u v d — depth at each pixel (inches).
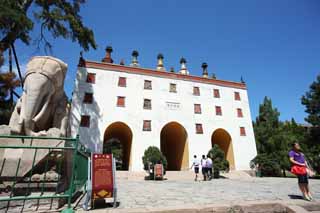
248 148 1139.3
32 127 259.0
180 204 253.4
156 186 508.1
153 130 989.2
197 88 1150.3
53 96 289.1
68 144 238.7
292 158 307.0
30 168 221.5
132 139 946.1
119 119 952.3
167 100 1065.5
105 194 228.4
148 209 214.2
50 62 287.3
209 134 1082.7
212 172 812.6
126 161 1023.6
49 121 286.5
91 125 903.1
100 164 239.0
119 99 983.6
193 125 1069.1
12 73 655.1
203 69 1333.7
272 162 1016.9
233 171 1025.5
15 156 226.7
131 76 1040.8
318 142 1055.0
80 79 952.3
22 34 629.9
